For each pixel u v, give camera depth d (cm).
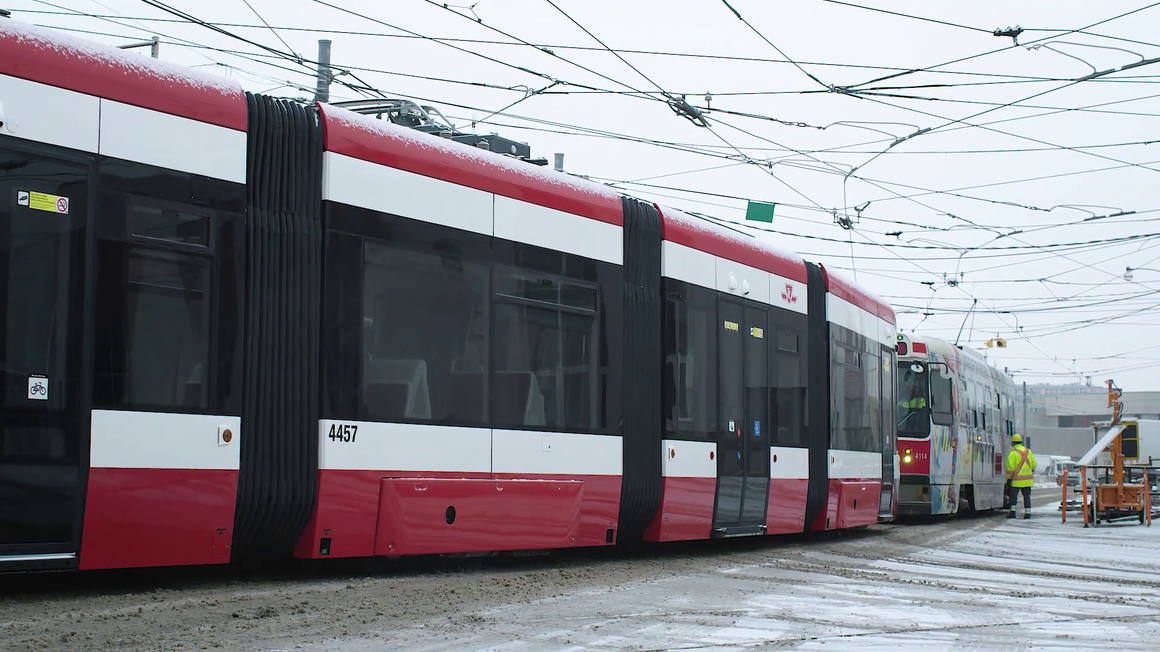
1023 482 2872
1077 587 1215
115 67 837
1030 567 1448
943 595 1089
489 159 1137
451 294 1071
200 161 880
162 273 848
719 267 1471
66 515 788
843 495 1766
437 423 1046
